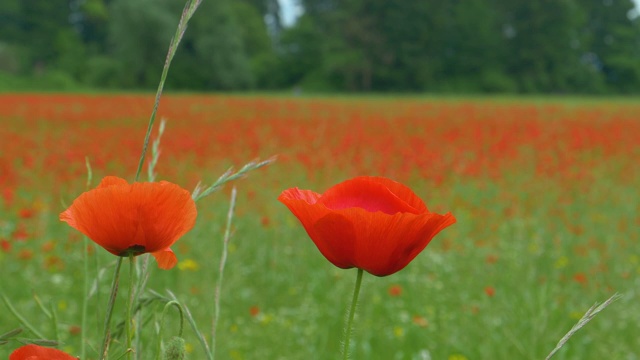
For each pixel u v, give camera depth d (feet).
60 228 23.61
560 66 281.13
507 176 40.24
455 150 51.78
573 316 16.52
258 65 287.89
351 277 19.04
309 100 157.17
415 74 273.75
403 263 3.38
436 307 17.81
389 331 16.08
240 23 305.12
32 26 311.47
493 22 284.82
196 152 42.39
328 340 16.21
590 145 53.36
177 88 246.68
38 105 112.37
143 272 4.05
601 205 32.42
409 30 270.26
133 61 240.32
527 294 16.84
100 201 3.10
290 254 22.07
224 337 14.19
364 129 70.33
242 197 30.58
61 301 16.31
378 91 276.00
